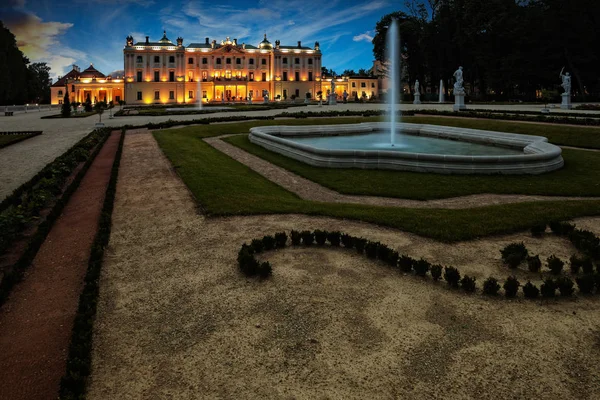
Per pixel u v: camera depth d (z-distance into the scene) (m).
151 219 9.99
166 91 104.50
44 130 34.03
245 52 108.00
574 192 13.27
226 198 11.53
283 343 4.95
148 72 103.44
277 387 4.20
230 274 6.90
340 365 4.53
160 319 5.55
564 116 33.56
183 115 48.69
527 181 14.77
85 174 15.56
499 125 30.67
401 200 12.59
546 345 4.89
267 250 7.93
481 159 15.78
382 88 115.31
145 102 103.62
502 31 67.06
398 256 7.19
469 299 6.02
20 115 58.94
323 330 5.20
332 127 28.25
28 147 23.81
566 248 8.05
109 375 4.44
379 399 4.02
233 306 5.84
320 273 6.89
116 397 4.11
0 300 6.02
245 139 26.92
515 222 9.27
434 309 5.72
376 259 7.47
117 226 9.54
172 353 4.80
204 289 6.39
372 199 12.72
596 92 68.19
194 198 11.80
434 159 16.08
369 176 15.59
